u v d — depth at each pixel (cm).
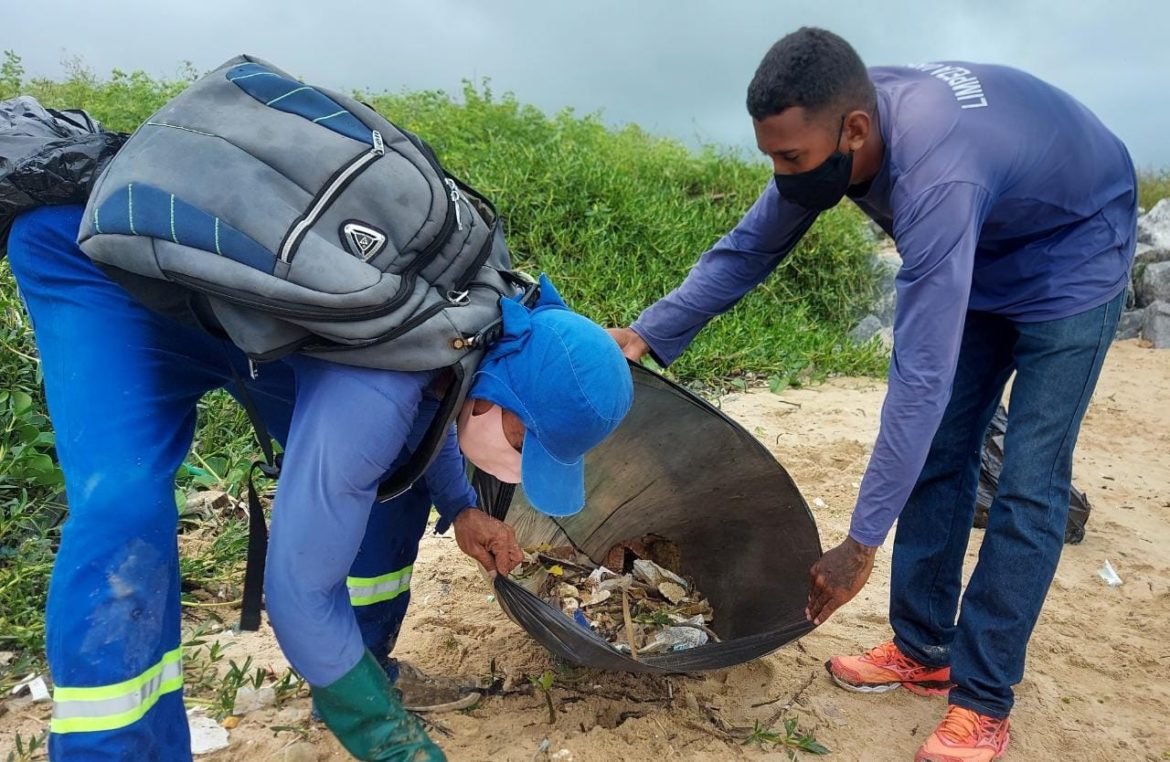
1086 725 290
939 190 219
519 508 311
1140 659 330
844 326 805
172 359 208
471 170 729
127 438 194
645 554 329
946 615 293
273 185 180
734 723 277
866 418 586
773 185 277
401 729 189
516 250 692
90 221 184
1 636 285
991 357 277
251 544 217
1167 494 505
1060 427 253
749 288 294
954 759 258
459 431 209
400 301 180
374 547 249
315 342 182
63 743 183
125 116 777
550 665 295
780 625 277
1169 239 977
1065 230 250
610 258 705
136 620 185
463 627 317
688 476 291
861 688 299
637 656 276
